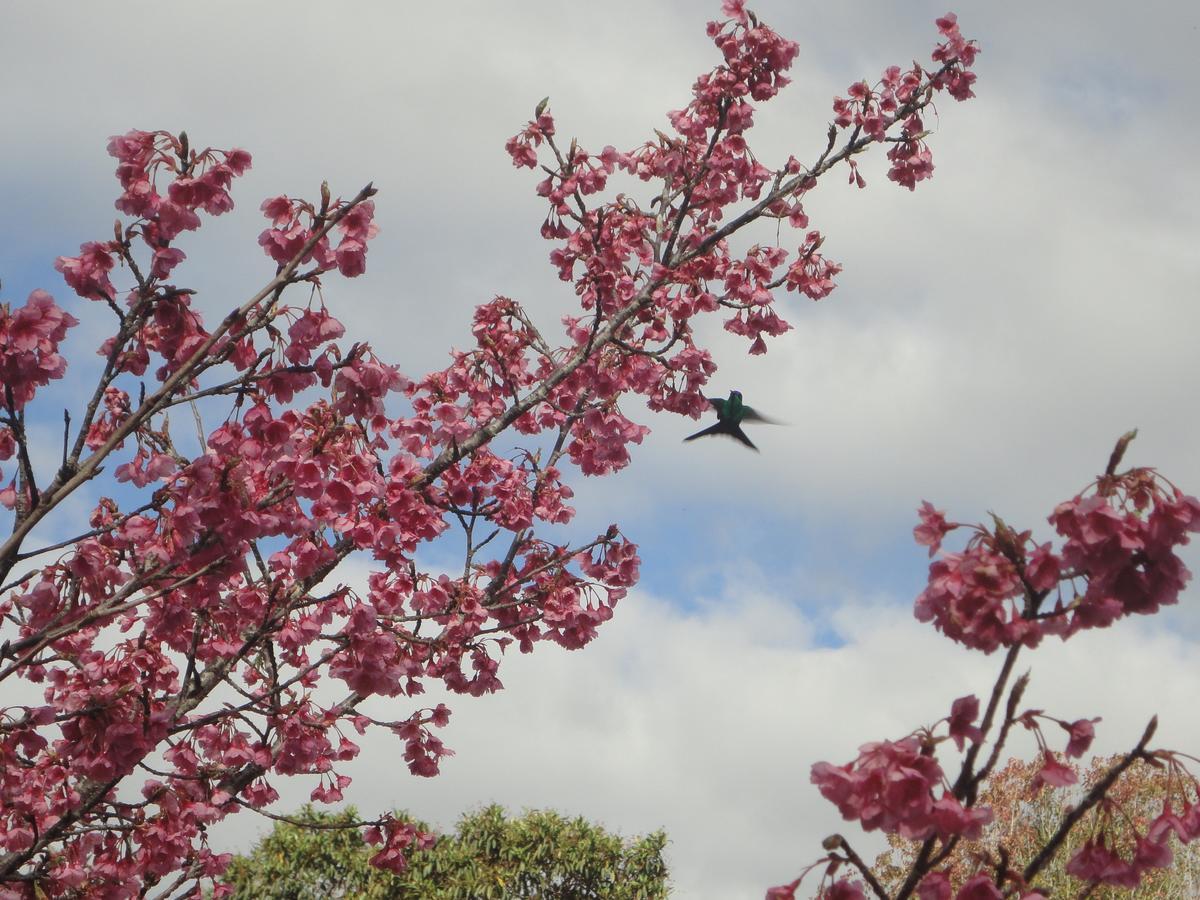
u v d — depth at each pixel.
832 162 9.42
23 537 4.60
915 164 9.45
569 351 9.57
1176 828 3.01
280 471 5.66
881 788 2.80
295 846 14.90
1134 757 2.89
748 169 9.49
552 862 15.34
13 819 5.91
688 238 10.00
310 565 6.89
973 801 2.84
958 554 2.92
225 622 6.72
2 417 4.63
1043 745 2.91
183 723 6.23
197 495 5.04
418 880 14.79
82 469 4.70
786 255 9.34
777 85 9.36
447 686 8.48
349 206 5.12
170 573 5.12
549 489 9.30
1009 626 2.80
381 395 5.47
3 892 5.51
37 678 6.17
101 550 5.32
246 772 7.05
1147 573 2.83
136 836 6.07
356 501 6.18
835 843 2.87
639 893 15.38
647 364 9.20
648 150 9.75
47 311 4.57
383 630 7.47
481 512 8.80
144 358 5.49
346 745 7.77
